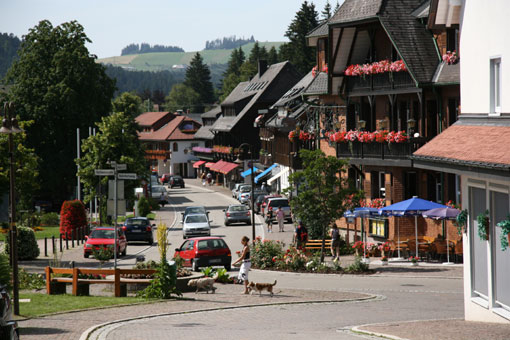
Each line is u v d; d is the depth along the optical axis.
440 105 41.00
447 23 23.34
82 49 82.44
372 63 45.41
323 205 35.84
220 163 124.12
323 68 54.16
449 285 29.00
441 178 41.25
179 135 153.25
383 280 31.19
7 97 82.94
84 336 16.70
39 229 64.31
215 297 25.50
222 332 17.34
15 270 20.64
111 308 22.27
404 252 38.53
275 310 22.30
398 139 42.28
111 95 85.38
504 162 14.53
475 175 16.08
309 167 35.72
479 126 18.81
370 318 20.05
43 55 82.75
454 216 34.09
